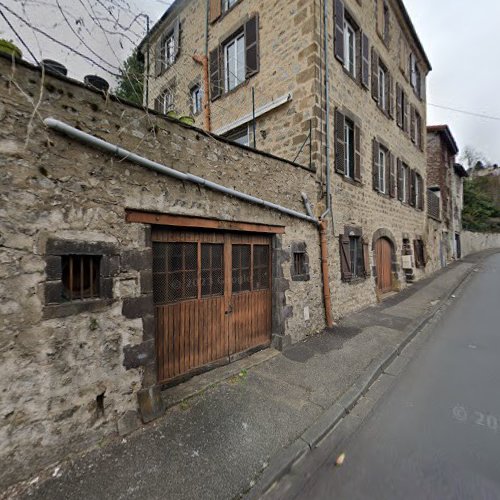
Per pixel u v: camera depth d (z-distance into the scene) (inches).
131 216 114.1
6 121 85.7
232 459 95.4
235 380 148.6
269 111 263.4
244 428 111.0
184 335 145.3
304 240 215.8
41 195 91.7
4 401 83.7
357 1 297.7
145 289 116.9
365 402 135.5
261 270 188.7
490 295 369.7
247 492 84.2
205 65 344.2
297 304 205.3
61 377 94.2
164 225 130.2
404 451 102.5
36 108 86.7
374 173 333.1
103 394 103.8
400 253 412.2
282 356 178.9
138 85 139.9
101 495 81.4
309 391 138.8
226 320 165.6
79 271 102.7
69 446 94.5
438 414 124.3
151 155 121.6
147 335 116.5
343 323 245.9
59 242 94.9
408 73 453.1
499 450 101.8
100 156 105.2
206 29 344.2
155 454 97.1
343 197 269.3
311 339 207.9
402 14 411.8
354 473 93.0
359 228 298.0
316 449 104.5
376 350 188.2
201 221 142.9
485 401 133.3
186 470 90.8
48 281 92.4
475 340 215.0
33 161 90.3
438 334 231.9
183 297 145.0
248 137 291.3
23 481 85.0
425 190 537.3
